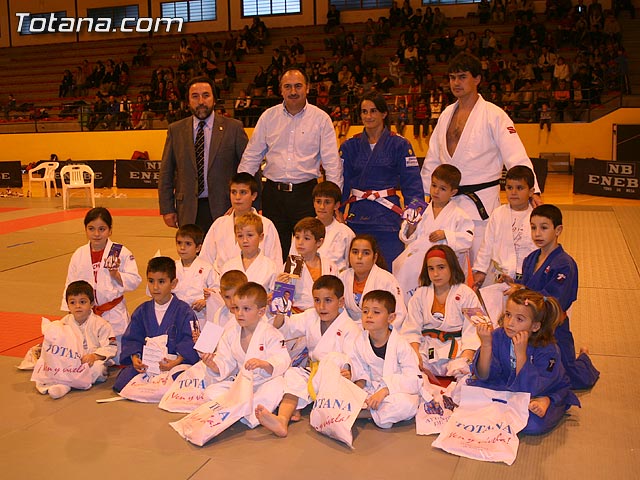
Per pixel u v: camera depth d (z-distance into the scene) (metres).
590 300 7.02
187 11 29.50
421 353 4.86
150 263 4.97
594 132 20.19
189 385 4.57
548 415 4.09
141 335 5.02
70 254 9.98
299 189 6.08
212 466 3.71
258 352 4.42
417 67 23.05
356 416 4.00
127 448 3.93
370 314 4.26
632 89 21.83
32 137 24.83
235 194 5.50
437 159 5.87
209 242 5.72
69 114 24.81
